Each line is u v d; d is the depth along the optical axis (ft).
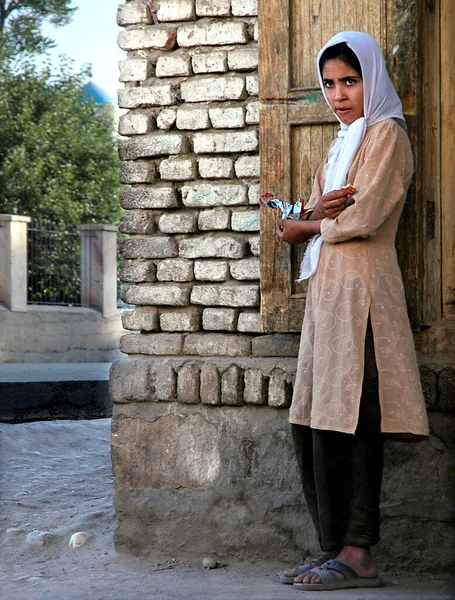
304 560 12.96
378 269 11.32
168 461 13.64
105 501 16.97
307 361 11.78
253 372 13.14
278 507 13.09
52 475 19.80
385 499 12.71
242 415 13.30
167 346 13.85
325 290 11.40
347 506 11.54
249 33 13.65
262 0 13.07
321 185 12.53
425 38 12.80
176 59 13.92
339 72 11.66
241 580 12.32
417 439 11.34
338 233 11.22
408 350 11.27
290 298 12.98
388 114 11.71
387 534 12.70
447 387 12.40
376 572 11.70
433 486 12.56
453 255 12.96
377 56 11.67
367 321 11.20
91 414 28.22
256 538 13.19
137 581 12.41
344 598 11.11
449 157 12.96
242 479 13.28
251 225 13.51
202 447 13.48
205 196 13.73
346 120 11.91
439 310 12.94
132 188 14.19
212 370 13.29
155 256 13.97
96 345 53.83
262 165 13.11
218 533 13.35
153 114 14.08
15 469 20.38
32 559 13.98
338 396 11.06
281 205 12.42
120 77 14.26
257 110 13.50
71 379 28.63
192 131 13.91
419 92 12.61
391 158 11.37
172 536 13.57
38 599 11.71
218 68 13.69
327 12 12.84
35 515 16.33
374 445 11.34
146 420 13.76
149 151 14.01
